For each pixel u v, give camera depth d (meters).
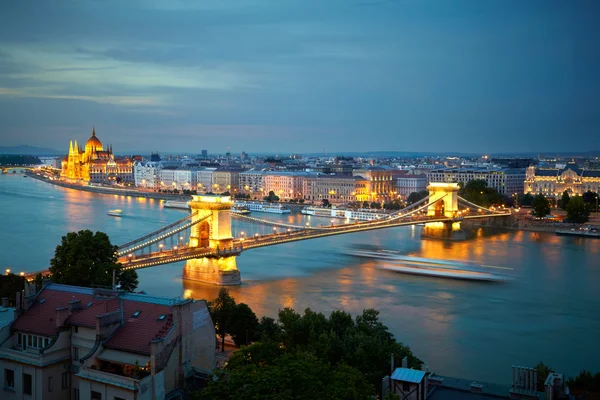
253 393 75.31
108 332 85.88
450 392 84.00
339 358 107.44
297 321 119.62
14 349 93.56
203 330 91.31
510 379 125.44
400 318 172.50
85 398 81.88
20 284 157.75
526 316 177.62
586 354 143.88
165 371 82.69
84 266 149.38
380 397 97.94
